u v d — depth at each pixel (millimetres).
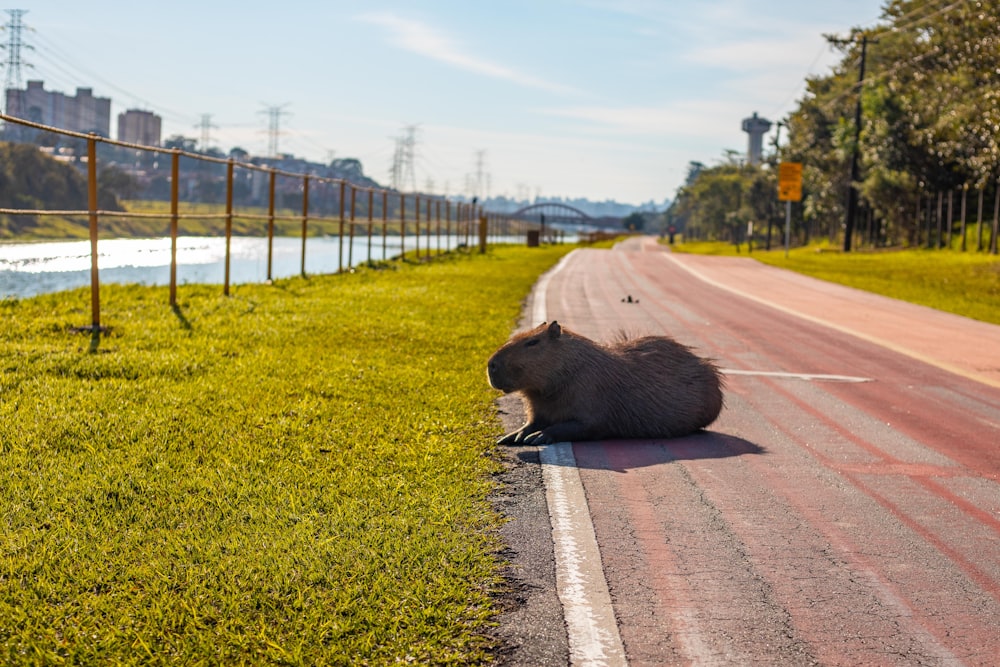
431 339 11078
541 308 16266
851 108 79062
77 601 3580
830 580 4164
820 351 12250
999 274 33125
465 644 3400
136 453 5531
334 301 14766
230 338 10188
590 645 3438
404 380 8391
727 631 3605
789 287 25438
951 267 37594
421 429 6668
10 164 79125
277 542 4184
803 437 7137
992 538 4824
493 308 15258
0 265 26469
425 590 3801
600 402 6703
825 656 3420
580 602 3818
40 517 4402
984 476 6113
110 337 9742
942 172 57812
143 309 12211
